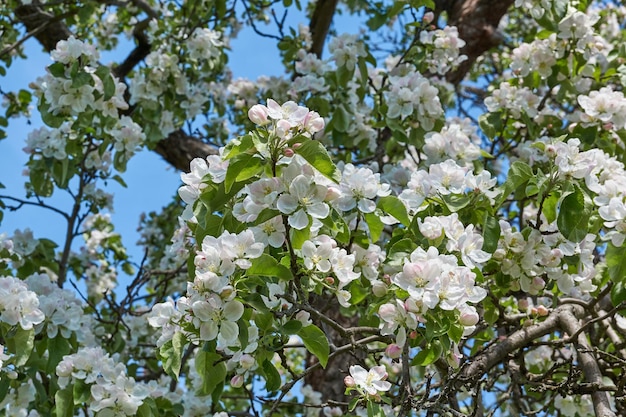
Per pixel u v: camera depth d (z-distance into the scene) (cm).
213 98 597
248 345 251
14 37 578
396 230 288
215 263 229
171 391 426
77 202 485
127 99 611
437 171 283
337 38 444
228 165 238
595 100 358
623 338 381
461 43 452
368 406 235
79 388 298
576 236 272
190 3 573
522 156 412
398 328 247
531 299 388
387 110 404
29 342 296
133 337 499
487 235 278
